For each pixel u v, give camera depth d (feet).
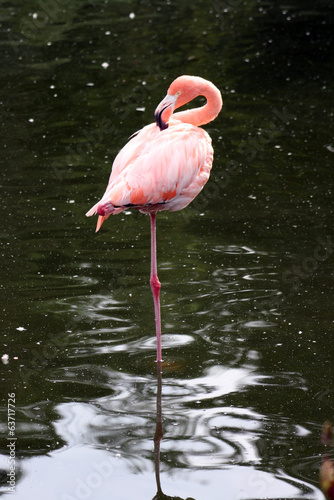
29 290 23.77
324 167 34.42
